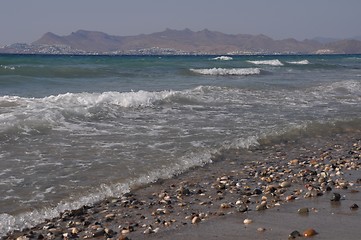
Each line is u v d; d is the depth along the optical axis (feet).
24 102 48.06
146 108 52.34
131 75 101.14
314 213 21.76
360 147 40.50
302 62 199.82
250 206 23.36
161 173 28.81
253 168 31.86
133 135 38.14
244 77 107.76
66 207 22.66
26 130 36.70
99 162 29.91
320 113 55.16
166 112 50.65
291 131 44.11
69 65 127.65
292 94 72.33
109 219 21.39
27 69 90.53
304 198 24.72
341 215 21.40
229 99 62.90
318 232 18.79
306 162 34.12
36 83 76.23
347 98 70.49
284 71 137.59
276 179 29.30
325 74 126.62
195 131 41.06
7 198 23.16
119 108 50.52
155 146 34.76
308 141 41.88
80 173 27.55
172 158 31.89
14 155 30.48
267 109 56.29
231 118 48.80
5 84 72.49
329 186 27.17
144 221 21.09
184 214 22.11
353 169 32.50
